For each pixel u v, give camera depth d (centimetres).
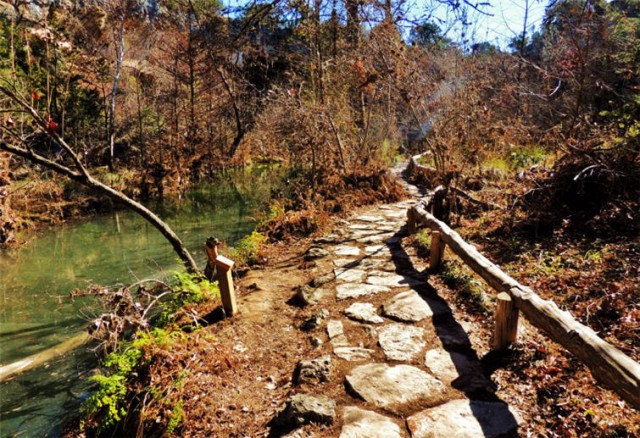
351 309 457
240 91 1847
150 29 1962
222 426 297
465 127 848
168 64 1888
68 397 389
